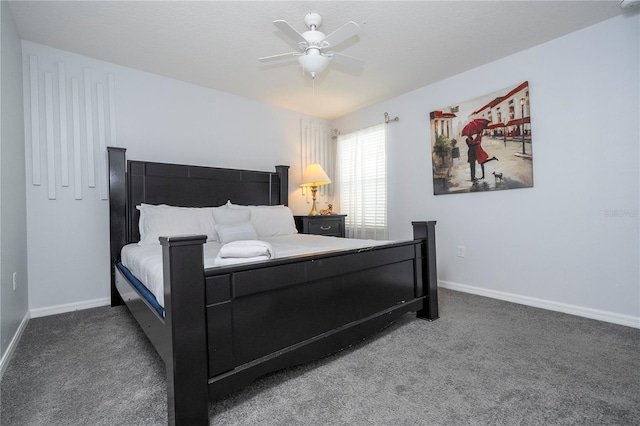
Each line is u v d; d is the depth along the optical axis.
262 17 2.19
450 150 3.29
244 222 2.89
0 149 1.78
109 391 1.47
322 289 1.73
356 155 4.34
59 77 2.65
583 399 1.37
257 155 3.95
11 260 1.99
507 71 2.82
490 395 1.41
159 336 1.38
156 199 3.04
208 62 2.89
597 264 2.36
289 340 1.56
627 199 2.22
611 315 2.29
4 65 1.92
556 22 2.30
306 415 1.29
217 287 1.30
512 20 2.27
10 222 1.98
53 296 2.62
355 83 3.41
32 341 2.05
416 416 1.28
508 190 2.86
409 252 2.29
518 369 1.64
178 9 2.10
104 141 2.87
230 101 3.70
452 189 3.29
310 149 4.51
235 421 1.26
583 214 2.42
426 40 2.54
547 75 2.58
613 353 1.80
